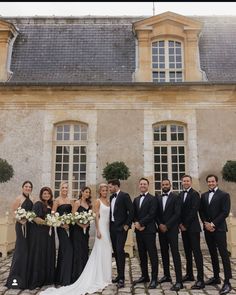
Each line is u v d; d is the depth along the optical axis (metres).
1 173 10.45
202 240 10.09
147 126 11.26
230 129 11.16
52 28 13.42
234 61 12.19
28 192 6.46
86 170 11.20
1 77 11.73
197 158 11.00
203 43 12.70
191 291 5.50
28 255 5.96
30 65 12.23
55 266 6.29
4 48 12.16
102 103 11.40
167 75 12.04
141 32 12.19
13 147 11.16
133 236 9.70
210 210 5.88
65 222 6.00
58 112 11.38
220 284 5.96
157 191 11.09
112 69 12.06
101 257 6.05
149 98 11.40
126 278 6.49
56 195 11.10
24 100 11.41
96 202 6.32
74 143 11.43
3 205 10.72
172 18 12.12
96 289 5.61
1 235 8.99
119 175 10.23
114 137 11.20
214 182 6.02
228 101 11.30
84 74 11.92
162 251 6.19
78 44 12.88
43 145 11.17
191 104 11.35
